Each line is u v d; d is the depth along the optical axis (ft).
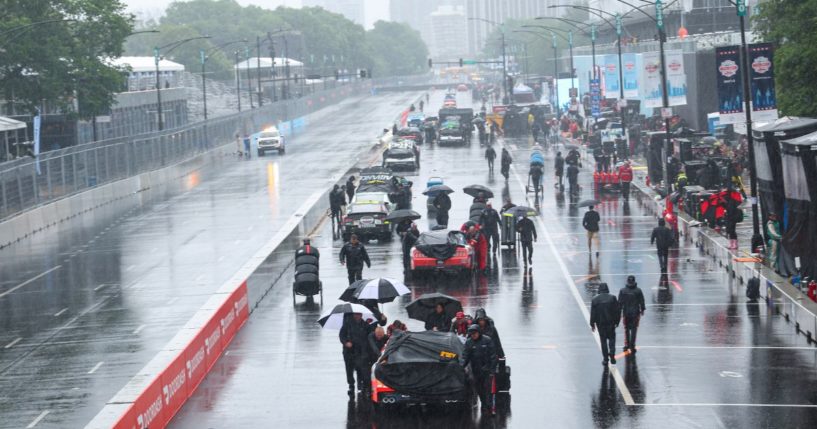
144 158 386.11
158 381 99.09
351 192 271.08
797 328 134.00
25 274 211.41
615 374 115.65
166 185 383.04
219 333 130.31
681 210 238.89
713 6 525.34
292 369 121.90
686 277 173.06
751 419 98.37
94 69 393.50
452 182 328.70
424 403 102.47
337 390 112.16
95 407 113.50
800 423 96.58
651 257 193.16
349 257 163.22
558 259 194.18
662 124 398.21
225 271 200.34
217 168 440.04
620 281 171.63
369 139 559.79
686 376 113.91
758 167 176.24
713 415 99.91
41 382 125.59
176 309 167.02
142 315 163.73
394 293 128.88
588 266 186.29
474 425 98.43
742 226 222.28
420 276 179.93
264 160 465.88
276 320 149.79
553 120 494.59
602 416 100.53
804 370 114.73
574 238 218.18
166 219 286.05
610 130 400.88
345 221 224.94
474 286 171.32
